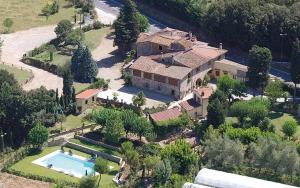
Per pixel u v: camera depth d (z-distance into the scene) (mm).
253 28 186250
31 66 187375
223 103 148125
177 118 148500
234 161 126188
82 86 171250
